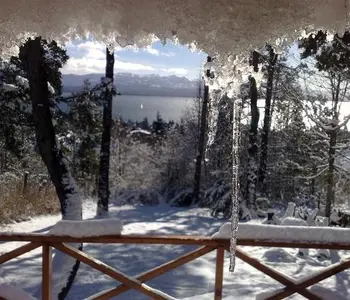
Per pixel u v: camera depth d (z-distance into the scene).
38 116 5.09
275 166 15.13
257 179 14.41
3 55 1.17
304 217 9.01
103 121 13.47
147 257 8.20
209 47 1.12
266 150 14.93
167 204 18.95
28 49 4.98
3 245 8.51
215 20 1.09
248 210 13.00
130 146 22.52
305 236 2.69
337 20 1.14
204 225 12.45
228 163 15.56
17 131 10.97
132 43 1.12
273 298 2.79
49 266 2.72
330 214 9.44
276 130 15.69
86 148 14.22
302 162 13.73
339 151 9.52
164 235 2.72
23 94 10.07
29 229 10.52
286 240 2.68
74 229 2.69
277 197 16.16
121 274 2.78
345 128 9.87
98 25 1.12
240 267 6.74
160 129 30.77
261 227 2.71
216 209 14.40
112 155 21.73
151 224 12.38
